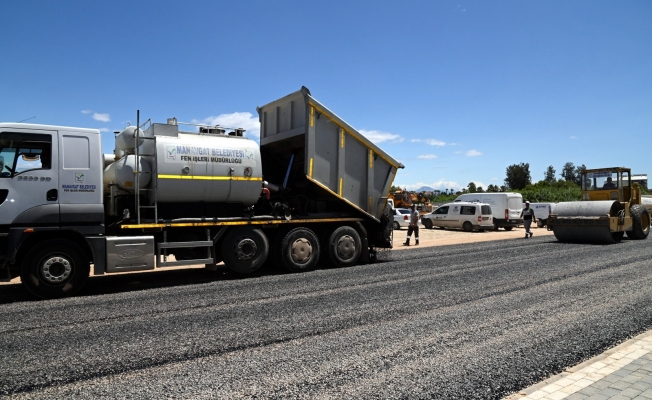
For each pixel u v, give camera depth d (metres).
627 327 5.92
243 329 5.88
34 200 8.06
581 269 10.79
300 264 11.02
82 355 4.92
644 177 36.94
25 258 7.91
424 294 8.05
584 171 20.59
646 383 4.10
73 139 8.47
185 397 3.87
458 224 27.98
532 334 5.63
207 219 9.84
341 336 5.57
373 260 12.89
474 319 6.34
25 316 6.70
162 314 6.73
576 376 4.28
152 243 9.03
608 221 16.78
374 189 12.65
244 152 10.45
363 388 4.04
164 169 9.41
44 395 3.92
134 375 4.36
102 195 8.62
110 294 8.37
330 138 11.66
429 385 4.10
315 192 12.08
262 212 11.12
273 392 3.95
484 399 3.83
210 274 10.87
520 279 9.54
